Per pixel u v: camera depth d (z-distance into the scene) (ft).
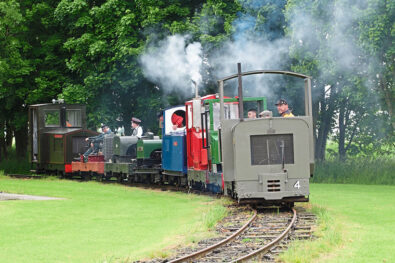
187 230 45.27
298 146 56.95
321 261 33.45
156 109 120.98
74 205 63.36
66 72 137.28
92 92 123.75
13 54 134.62
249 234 43.52
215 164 66.03
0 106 145.38
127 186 91.30
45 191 80.07
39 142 116.78
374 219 50.96
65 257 36.40
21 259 35.83
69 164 110.52
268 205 61.21
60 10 127.24
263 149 56.85
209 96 72.59
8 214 55.52
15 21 133.80
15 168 141.79
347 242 39.50
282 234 41.01
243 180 56.54
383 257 34.47
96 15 122.01
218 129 62.59
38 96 133.08
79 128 118.32
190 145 75.82
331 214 53.88
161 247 39.06
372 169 98.63
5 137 159.63
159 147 91.30
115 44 120.16
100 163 101.55
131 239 42.68
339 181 98.53
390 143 111.24
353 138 120.67
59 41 136.67
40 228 47.62
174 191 80.59
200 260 34.50
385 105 98.32
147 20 113.60
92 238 43.09
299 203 64.08
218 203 62.95
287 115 60.49
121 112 127.85
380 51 85.40
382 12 82.89
